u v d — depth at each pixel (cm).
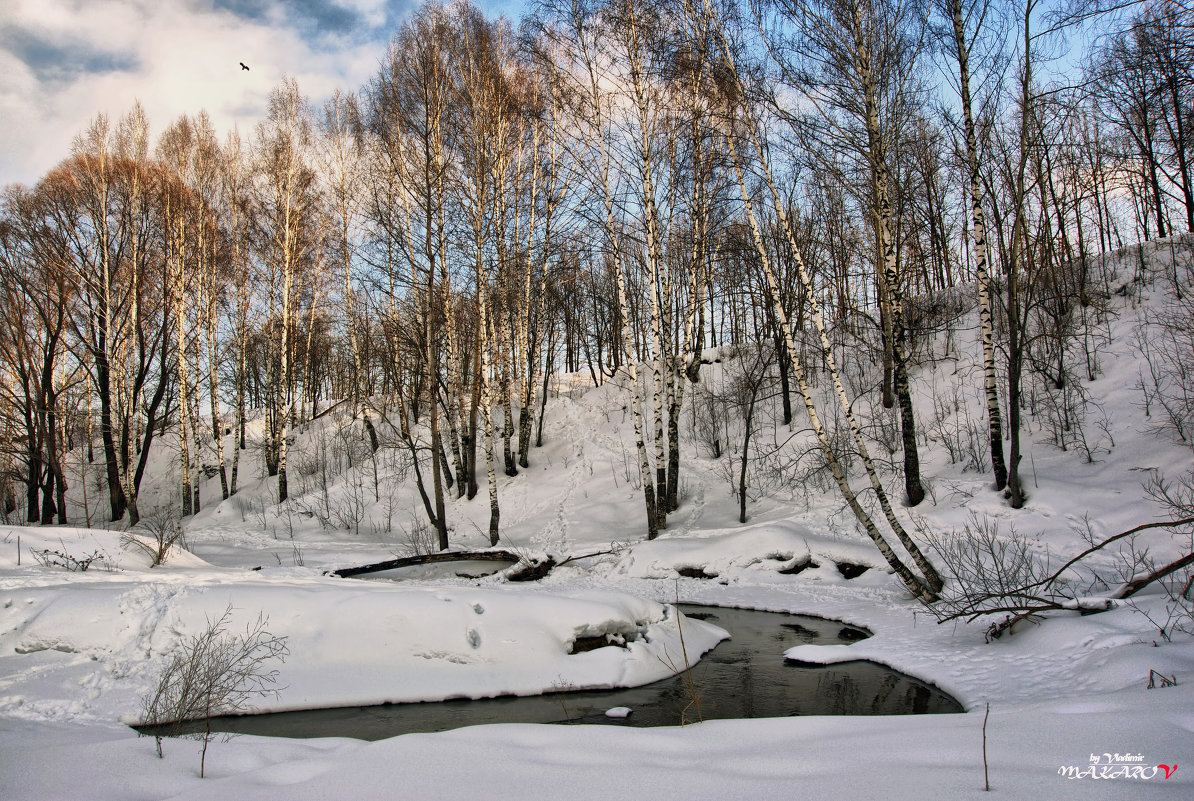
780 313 1074
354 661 768
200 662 633
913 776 334
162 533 1223
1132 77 990
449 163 1694
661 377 1814
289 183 2366
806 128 1097
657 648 868
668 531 1611
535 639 825
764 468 1859
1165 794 279
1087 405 1488
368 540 1822
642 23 1400
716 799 325
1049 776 315
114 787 392
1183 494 1084
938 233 2333
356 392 2716
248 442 3047
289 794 354
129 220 2200
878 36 1091
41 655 728
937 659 769
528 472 2169
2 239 2009
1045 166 1512
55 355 2220
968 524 1242
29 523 2112
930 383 1886
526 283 2094
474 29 1858
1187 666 510
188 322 2423
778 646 940
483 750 425
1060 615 766
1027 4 1091
